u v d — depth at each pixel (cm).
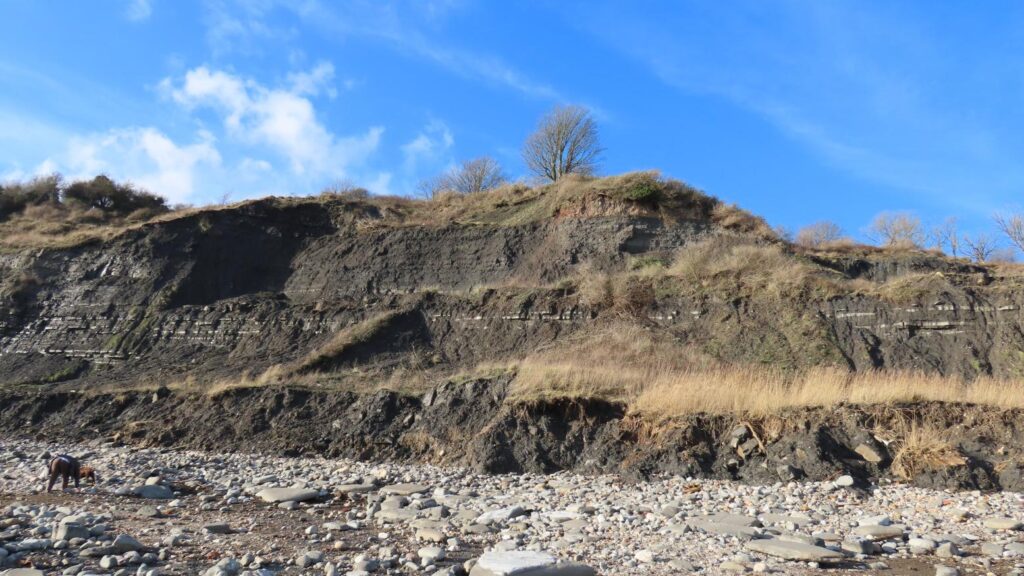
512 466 1667
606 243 3125
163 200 5091
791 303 2567
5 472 1580
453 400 1975
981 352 2238
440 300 2984
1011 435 1463
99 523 1010
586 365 2197
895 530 995
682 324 2630
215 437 2027
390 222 3791
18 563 775
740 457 1535
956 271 3188
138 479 1494
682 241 3119
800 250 3253
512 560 748
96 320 3266
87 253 3619
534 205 3609
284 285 3525
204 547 890
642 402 1758
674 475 1519
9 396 2428
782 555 853
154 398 2320
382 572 782
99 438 2103
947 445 1427
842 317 2483
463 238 3397
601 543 931
